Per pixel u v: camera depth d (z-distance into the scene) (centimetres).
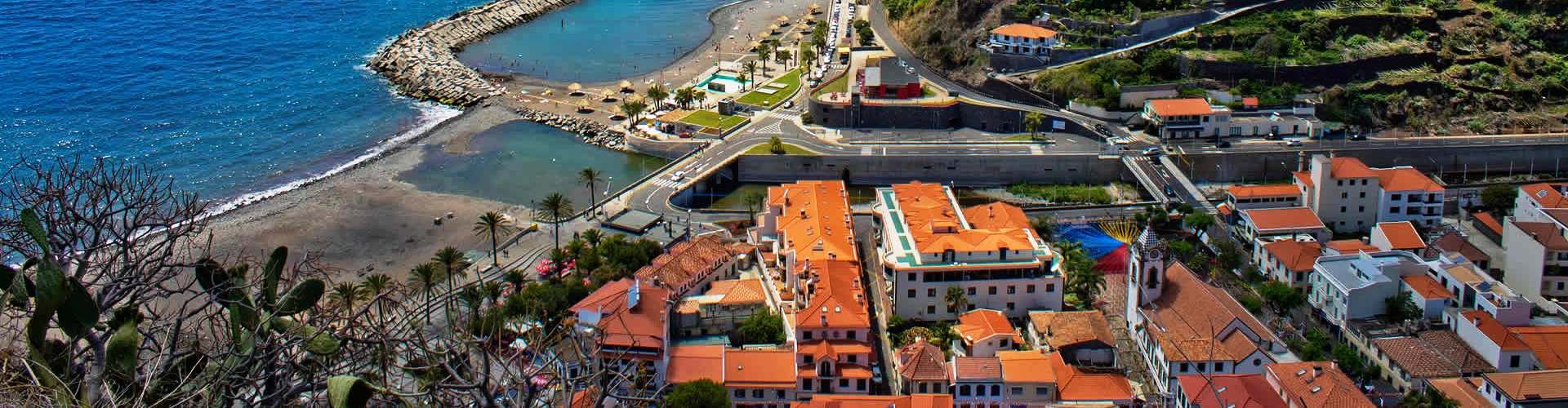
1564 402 17538
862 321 19838
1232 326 19275
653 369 18100
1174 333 19362
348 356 5472
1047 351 19800
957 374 18262
